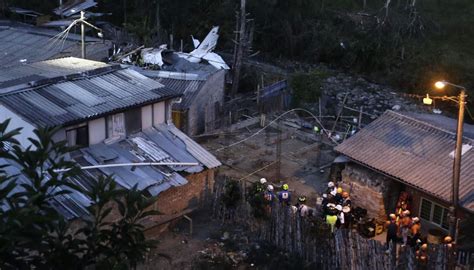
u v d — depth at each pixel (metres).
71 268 6.63
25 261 6.37
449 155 23.84
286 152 32.53
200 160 24.62
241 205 23.55
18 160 6.77
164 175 23.02
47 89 23.75
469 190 21.97
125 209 7.07
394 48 58.00
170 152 24.50
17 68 26.94
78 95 23.88
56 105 22.75
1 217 6.02
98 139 23.53
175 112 33.34
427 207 23.69
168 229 23.58
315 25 61.56
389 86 54.28
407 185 23.41
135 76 26.70
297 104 42.78
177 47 55.59
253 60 57.75
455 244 19.70
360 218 23.64
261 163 30.64
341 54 58.88
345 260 19.97
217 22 56.81
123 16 58.53
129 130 24.67
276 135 34.91
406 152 24.58
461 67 54.50
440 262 18.38
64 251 6.59
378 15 63.81
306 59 59.59
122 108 23.67
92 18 52.31
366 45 58.16
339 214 22.38
